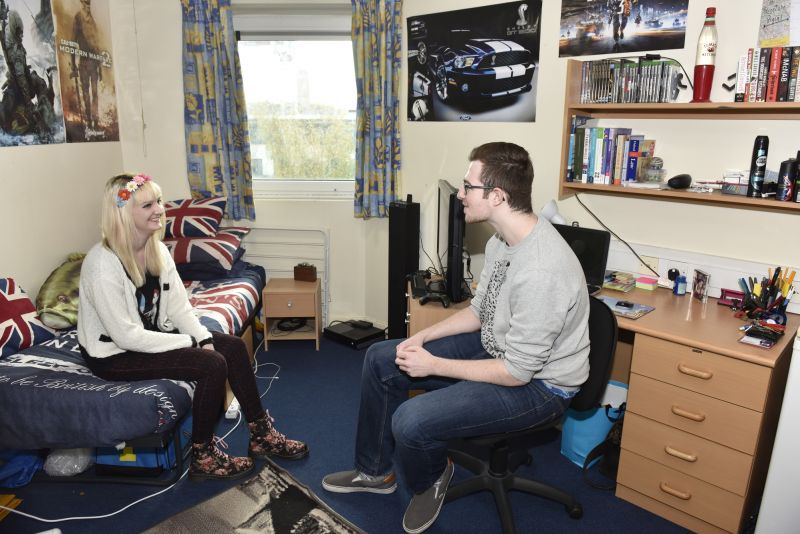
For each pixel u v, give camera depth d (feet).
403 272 10.36
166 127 11.55
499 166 5.36
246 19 11.24
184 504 6.59
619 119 7.98
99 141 10.41
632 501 6.77
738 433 5.73
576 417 7.46
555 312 5.21
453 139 10.19
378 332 11.59
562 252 5.37
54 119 8.98
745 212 7.14
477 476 6.63
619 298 7.33
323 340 11.69
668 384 6.14
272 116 11.84
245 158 11.48
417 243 10.44
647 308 6.84
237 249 10.94
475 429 5.51
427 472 5.80
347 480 6.83
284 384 9.70
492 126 9.59
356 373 10.15
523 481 6.56
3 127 7.82
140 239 6.82
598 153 7.58
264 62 11.57
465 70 9.74
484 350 6.48
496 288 5.90
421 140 10.72
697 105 6.53
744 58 6.24
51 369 6.77
